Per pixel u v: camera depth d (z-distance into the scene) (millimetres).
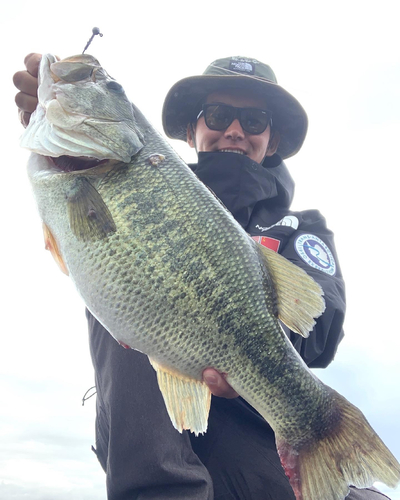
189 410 543
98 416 692
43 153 561
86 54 609
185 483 587
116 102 581
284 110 995
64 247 542
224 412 668
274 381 559
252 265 558
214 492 641
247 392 554
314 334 699
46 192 556
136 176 544
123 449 599
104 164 555
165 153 571
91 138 557
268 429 669
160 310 522
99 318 534
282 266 578
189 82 950
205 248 538
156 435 596
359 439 563
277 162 1006
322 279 753
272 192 869
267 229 821
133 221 528
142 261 522
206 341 533
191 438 660
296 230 829
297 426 567
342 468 557
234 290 542
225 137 917
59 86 572
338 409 579
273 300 572
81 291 536
